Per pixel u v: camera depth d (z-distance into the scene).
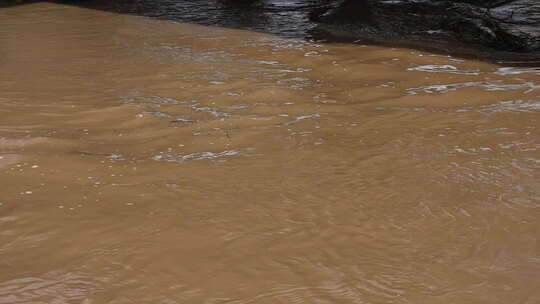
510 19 10.33
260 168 4.20
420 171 4.14
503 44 8.60
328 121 5.24
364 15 9.88
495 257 3.09
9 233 3.29
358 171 4.14
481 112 5.46
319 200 3.71
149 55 7.74
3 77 6.67
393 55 7.78
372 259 3.06
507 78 6.68
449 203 3.67
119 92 6.12
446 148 4.57
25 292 2.76
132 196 3.74
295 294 2.76
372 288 2.81
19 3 11.98
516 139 4.74
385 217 3.50
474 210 3.58
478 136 4.82
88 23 10.01
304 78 6.71
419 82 6.54
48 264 3.00
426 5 10.44
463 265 3.02
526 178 4.02
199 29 9.52
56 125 5.11
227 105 5.70
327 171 4.15
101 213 3.51
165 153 4.49
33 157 4.31
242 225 3.38
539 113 5.39
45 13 10.95
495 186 3.90
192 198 3.71
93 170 4.12
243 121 5.22
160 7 11.63
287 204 3.65
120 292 2.77
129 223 3.40
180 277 2.89
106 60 7.49
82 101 5.82
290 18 10.38
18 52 7.93
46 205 3.61
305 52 7.96
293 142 4.72
